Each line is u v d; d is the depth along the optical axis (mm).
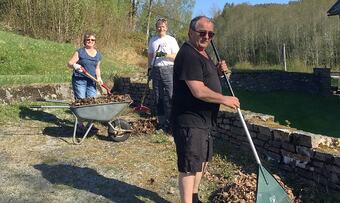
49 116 5227
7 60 8672
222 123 4031
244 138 3727
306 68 19156
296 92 10703
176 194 3029
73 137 4086
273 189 2480
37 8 13359
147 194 3021
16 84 5898
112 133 4176
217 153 3748
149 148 4008
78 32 13672
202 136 2447
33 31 13344
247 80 11062
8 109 5273
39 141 4199
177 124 2467
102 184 3180
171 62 4438
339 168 2760
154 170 3455
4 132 4477
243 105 8852
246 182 2992
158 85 4508
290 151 3188
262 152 3480
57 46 10578
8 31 13195
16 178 3268
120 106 4062
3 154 3797
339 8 8391
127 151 3910
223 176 3264
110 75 7164
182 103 2445
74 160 3656
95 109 3969
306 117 7570
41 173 3375
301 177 3070
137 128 4543
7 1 13930
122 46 15562
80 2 13648
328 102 9234
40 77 6855
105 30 14781
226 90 10672
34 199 2924
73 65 4297
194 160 2432
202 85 2375
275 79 11031
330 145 3057
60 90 6211
